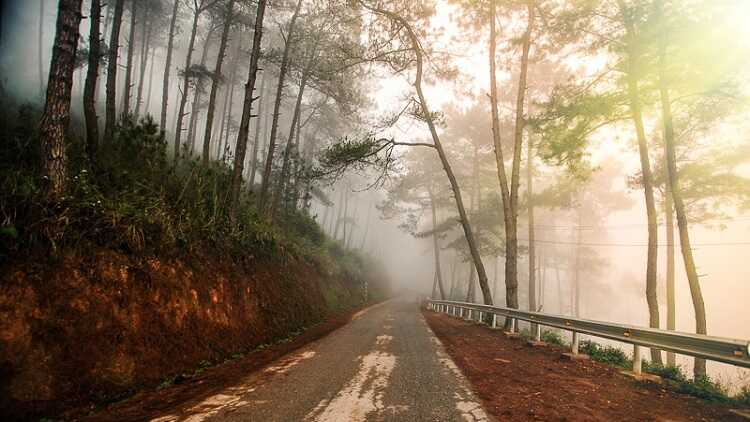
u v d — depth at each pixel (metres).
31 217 4.80
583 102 12.12
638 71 11.81
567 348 8.43
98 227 5.64
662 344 5.55
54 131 5.50
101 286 5.28
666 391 5.34
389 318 17.03
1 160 5.77
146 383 5.16
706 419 4.22
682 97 12.49
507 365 6.86
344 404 4.49
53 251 4.84
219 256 8.77
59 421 3.96
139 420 4.05
